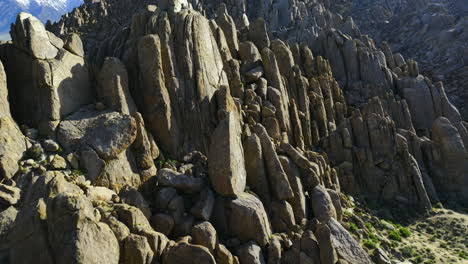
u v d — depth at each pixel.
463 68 111.56
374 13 166.88
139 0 113.81
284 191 44.81
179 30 50.62
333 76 84.19
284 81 66.31
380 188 63.41
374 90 80.88
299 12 130.50
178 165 44.59
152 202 39.72
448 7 164.62
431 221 58.22
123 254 29.95
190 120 47.94
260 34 71.00
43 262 26.41
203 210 38.31
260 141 47.12
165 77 47.66
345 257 41.22
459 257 48.47
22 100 41.56
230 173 40.16
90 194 33.91
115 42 54.53
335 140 65.00
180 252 32.12
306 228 44.03
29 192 32.56
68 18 105.38
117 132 39.72
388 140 65.00
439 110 80.44
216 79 52.72
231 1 125.44
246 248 37.31
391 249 48.44
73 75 43.41
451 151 68.12
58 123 40.22
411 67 86.12
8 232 31.23
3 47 43.00
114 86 43.47
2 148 35.44
